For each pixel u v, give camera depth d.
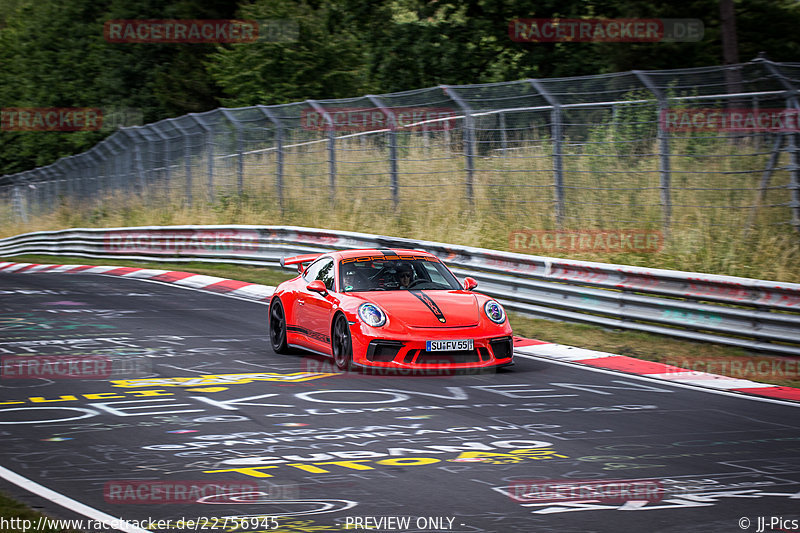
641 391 28.56
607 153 57.41
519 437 22.22
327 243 63.06
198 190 85.88
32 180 139.38
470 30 115.44
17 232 132.25
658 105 49.69
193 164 86.94
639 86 49.94
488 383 29.45
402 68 118.06
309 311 33.69
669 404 26.58
